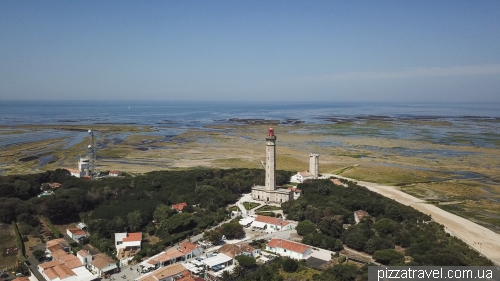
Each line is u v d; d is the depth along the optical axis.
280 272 98.81
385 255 104.44
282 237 126.75
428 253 103.62
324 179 195.88
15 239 118.88
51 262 102.00
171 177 193.00
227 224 127.44
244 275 97.62
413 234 120.62
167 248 118.19
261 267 99.94
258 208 159.50
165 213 138.12
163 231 128.88
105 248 115.69
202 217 141.12
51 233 126.81
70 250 114.88
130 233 125.62
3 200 140.62
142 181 184.12
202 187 169.88
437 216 148.75
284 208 151.38
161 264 103.19
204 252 113.88
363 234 118.88
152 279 92.31
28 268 101.81
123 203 150.12
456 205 166.12
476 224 141.38
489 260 105.31
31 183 168.88
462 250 110.88
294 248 110.62
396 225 126.44
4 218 129.00
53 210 136.38
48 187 172.75
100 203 155.25
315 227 128.12
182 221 129.88
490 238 126.94
